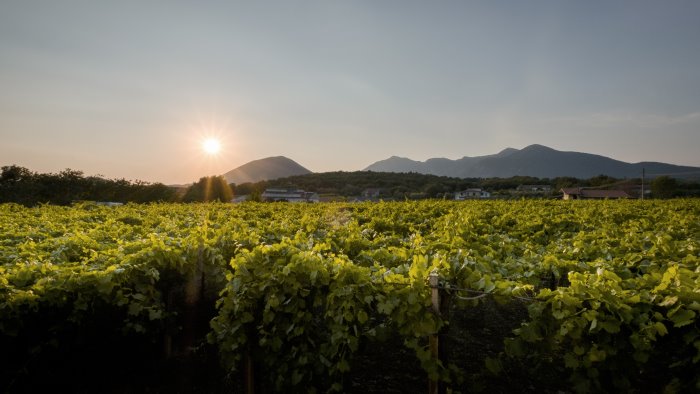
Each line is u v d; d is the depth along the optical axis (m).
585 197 71.31
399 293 4.88
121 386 6.16
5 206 20.00
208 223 12.38
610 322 4.11
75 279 5.54
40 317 5.41
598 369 4.38
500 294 4.91
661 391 4.54
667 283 4.29
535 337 4.51
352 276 5.09
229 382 6.32
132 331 6.33
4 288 5.09
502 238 9.83
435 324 4.73
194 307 7.62
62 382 5.61
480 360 6.79
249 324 5.65
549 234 12.30
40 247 8.46
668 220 14.37
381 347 7.30
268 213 19.59
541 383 6.10
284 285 5.34
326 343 5.19
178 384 6.29
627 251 8.10
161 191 55.19
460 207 21.28
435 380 4.80
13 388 5.22
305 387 5.29
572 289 4.38
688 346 4.04
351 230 9.62
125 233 10.60
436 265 5.27
